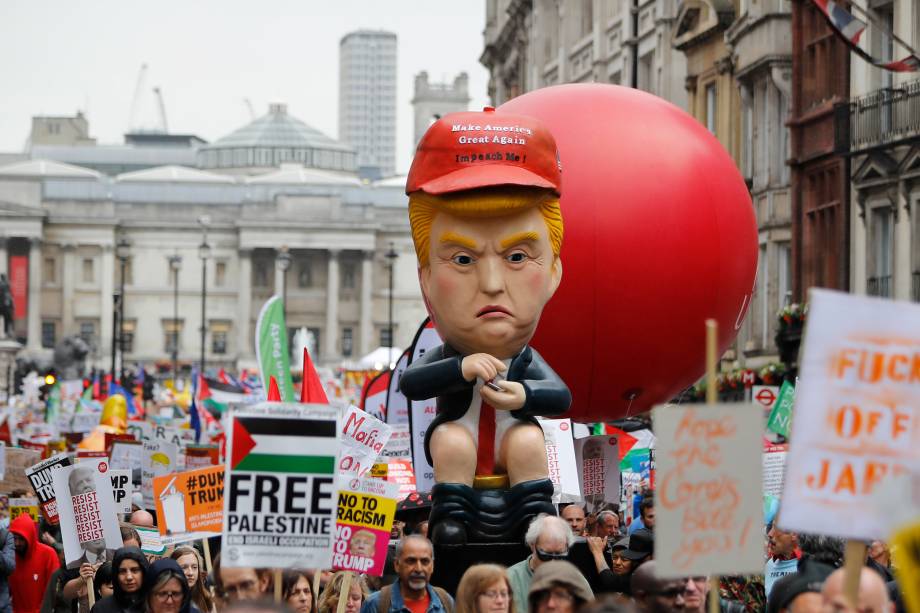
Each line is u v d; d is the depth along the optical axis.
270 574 10.50
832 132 36.12
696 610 8.68
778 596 8.94
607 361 16.22
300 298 178.62
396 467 17.70
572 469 16.50
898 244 33.31
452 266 12.38
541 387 12.49
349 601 12.07
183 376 145.12
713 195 16.30
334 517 9.58
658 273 15.95
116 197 179.00
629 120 16.36
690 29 46.34
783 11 39.19
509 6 75.50
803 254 37.84
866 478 6.88
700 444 7.26
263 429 9.58
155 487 13.51
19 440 33.28
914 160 32.50
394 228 181.12
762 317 41.03
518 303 12.34
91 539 14.27
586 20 61.28
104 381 81.38
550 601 8.84
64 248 175.38
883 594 7.29
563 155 16.12
